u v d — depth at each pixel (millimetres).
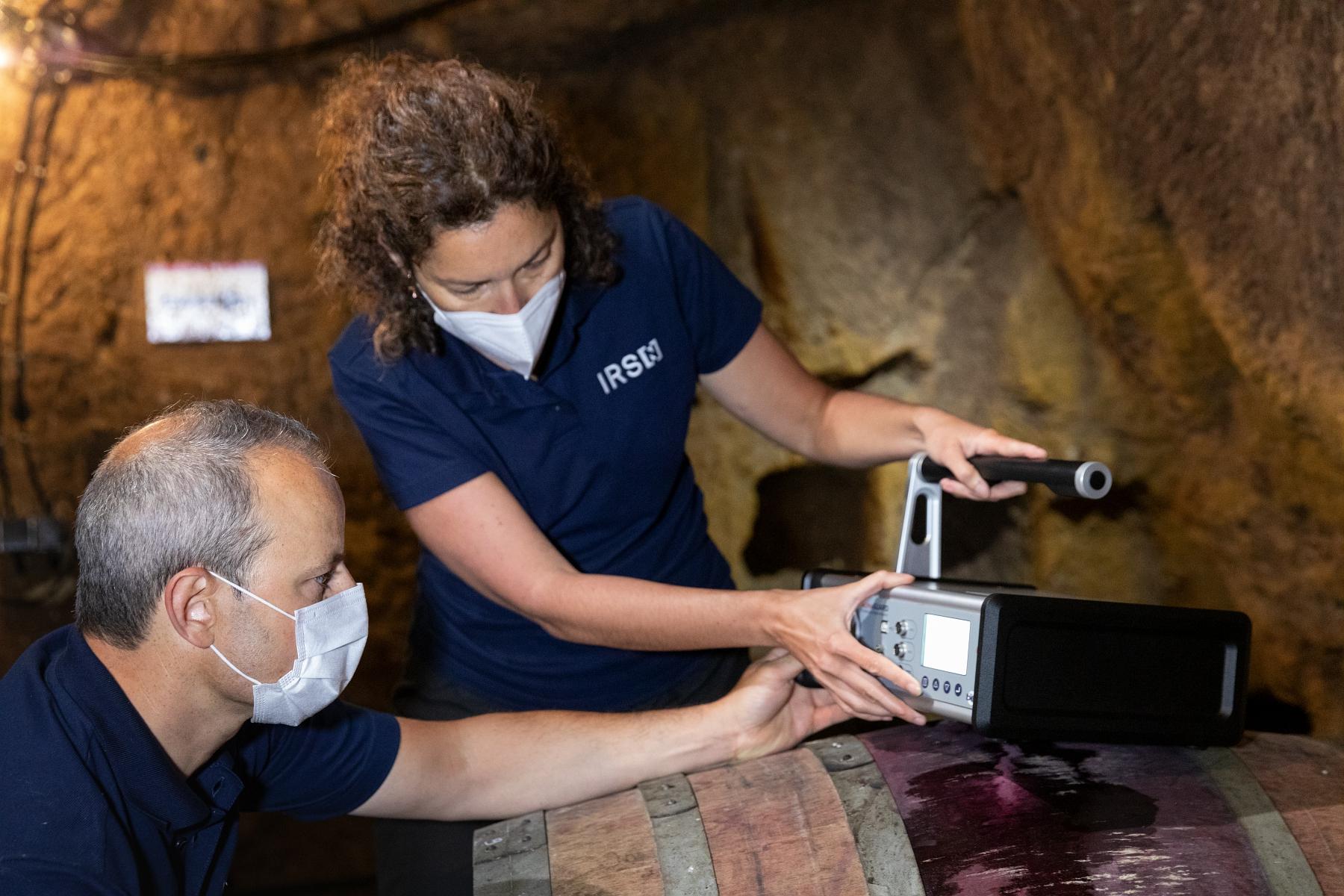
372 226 1456
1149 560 3066
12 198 4289
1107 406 3100
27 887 1041
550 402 1632
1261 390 2295
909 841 1309
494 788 1504
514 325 1487
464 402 1621
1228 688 1351
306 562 1155
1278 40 1929
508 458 1655
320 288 1685
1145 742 1339
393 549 4434
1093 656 1276
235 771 1345
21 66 4168
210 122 4277
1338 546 2293
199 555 1105
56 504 4426
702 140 4016
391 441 1630
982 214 3436
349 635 1200
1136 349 2824
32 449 4414
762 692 1532
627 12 3930
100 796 1097
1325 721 2412
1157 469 2957
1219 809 1319
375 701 4438
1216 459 2682
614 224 1701
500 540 1615
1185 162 2328
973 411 3494
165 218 4320
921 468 1560
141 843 1165
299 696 1193
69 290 4348
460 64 1496
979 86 3268
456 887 1675
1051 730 1269
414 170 1347
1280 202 2043
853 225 3699
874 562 3904
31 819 1067
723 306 1783
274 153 4277
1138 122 2461
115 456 1140
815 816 1362
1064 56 2709
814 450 1854
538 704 1806
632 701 1818
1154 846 1280
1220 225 2256
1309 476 2309
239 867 4379
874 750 1457
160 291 4332
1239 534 2615
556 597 1582
